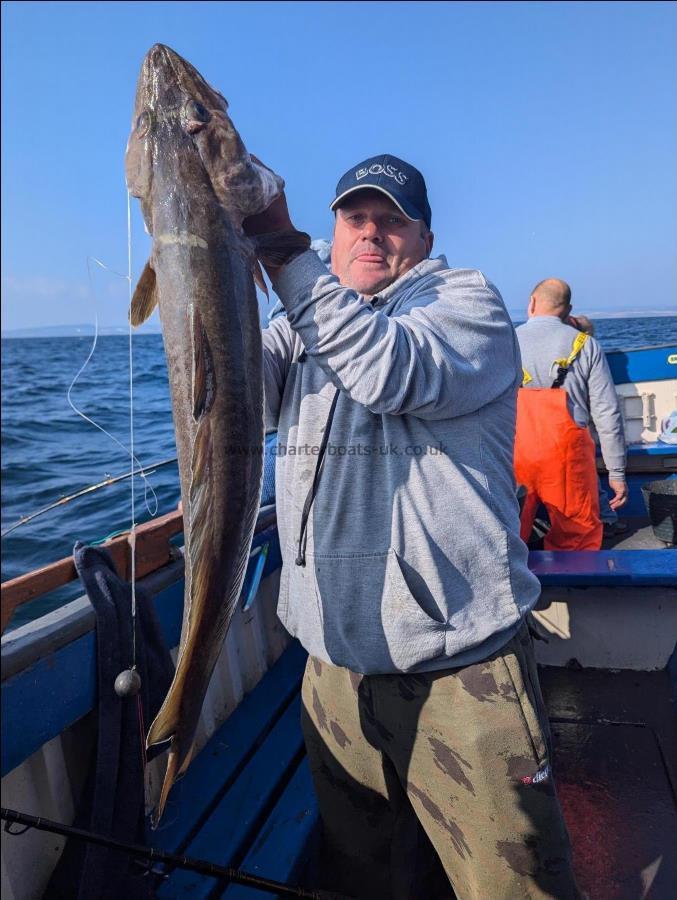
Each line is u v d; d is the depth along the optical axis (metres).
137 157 1.30
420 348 1.39
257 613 2.80
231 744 2.36
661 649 2.87
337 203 1.76
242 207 1.30
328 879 1.97
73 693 1.72
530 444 3.42
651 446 4.86
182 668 1.31
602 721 2.60
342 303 1.35
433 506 1.53
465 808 1.57
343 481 1.60
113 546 2.01
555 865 1.55
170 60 1.33
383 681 1.63
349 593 1.60
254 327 1.34
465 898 1.65
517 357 1.67
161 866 1.86
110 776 1.69
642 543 4.00
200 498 1.29
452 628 1.52
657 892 1.87
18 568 5.04
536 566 2.86
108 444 9.88
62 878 1.72
